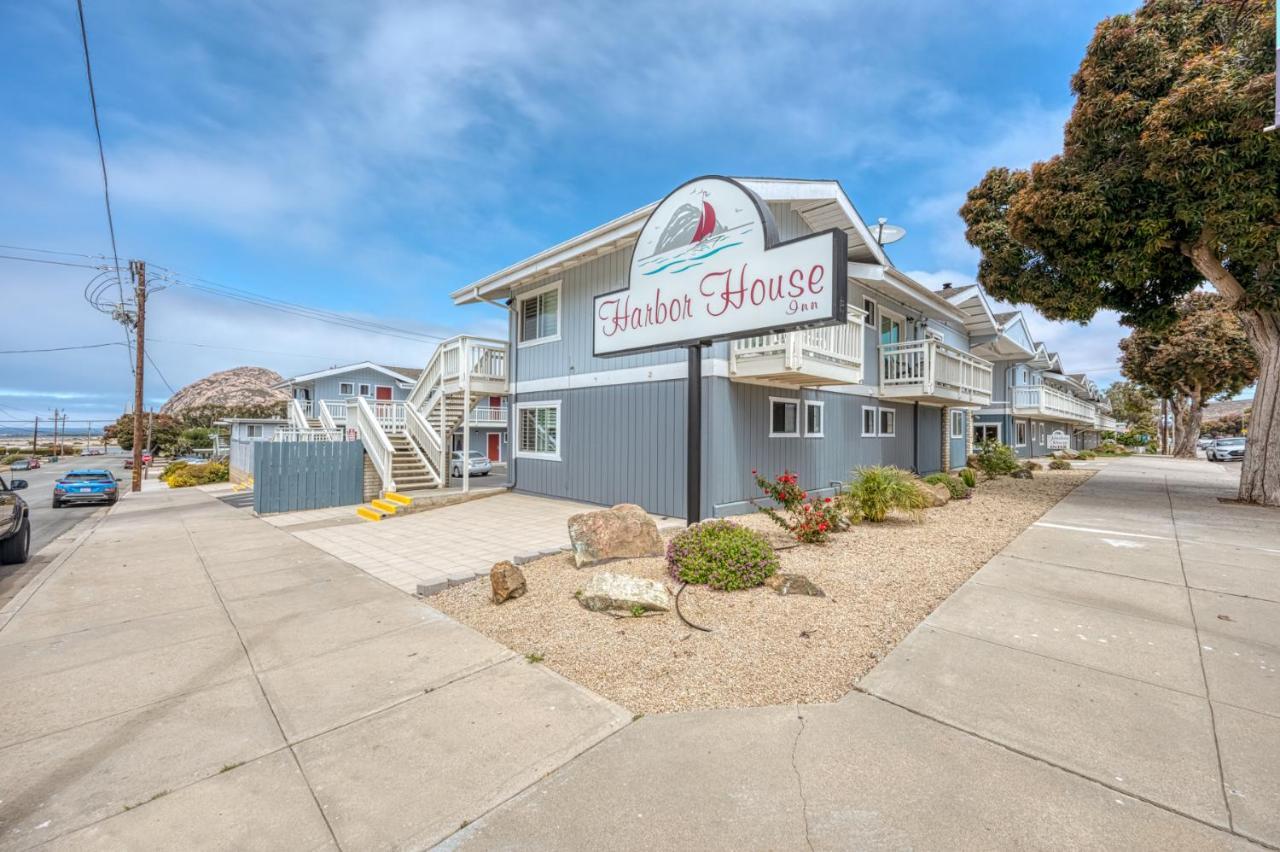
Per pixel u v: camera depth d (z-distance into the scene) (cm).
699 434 640
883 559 622
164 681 361
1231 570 572
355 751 277
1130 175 914
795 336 855
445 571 649
